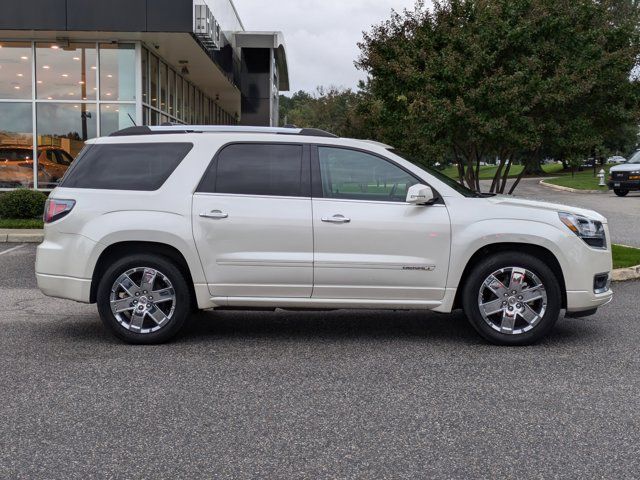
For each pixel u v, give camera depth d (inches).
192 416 168.1
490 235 232.2
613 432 157.9
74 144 699.4
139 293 237.5
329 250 233.8
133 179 240.7
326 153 241.6
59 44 687.7
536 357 223.3
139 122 696.4
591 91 410.9
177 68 852.0
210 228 234.1
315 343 243.3
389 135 458.6
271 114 1082.1
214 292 236.7
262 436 155.4
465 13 413.7
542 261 239.1
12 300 322.7
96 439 153.5
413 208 235.1
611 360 219.1
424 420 165.6
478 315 236.2
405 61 411.8
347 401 179.5
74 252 235.9
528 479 134.1
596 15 422.9
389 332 261.3
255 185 238.2
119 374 203.2
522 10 406.0
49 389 188.5
